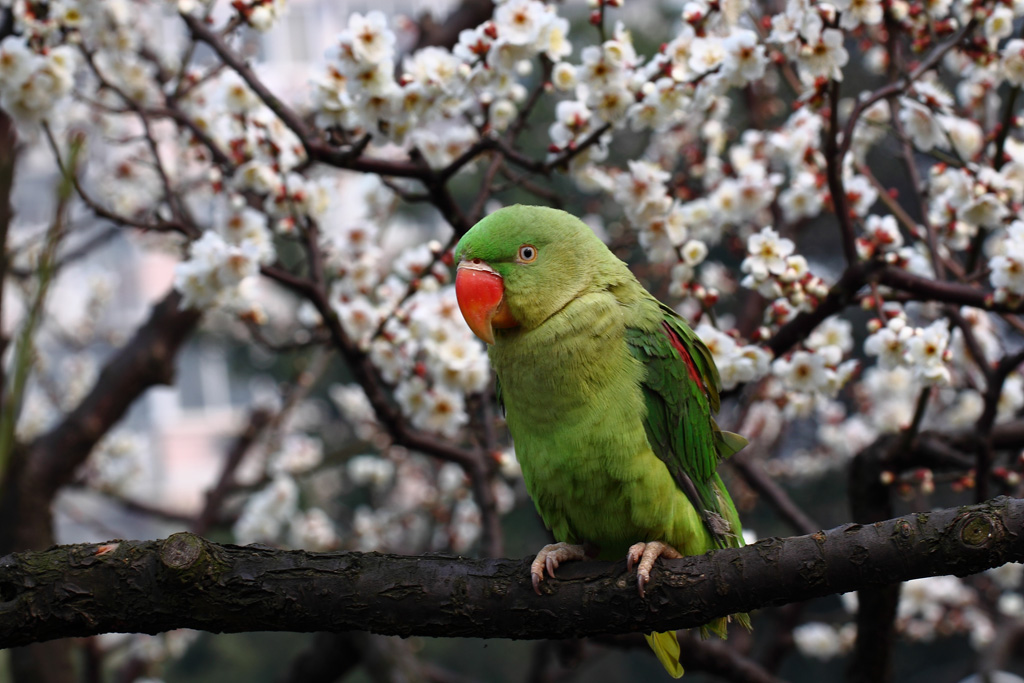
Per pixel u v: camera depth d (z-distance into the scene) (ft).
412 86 15.42
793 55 14.40
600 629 10.67
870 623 17.92
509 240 12.62
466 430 22.58
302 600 10.39
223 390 72.13
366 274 19.45
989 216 15.51
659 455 12.59
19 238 29.35
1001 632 24.67
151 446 69.41
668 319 13.79
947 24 16.08
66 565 10.14
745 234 23.66
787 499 22.18
